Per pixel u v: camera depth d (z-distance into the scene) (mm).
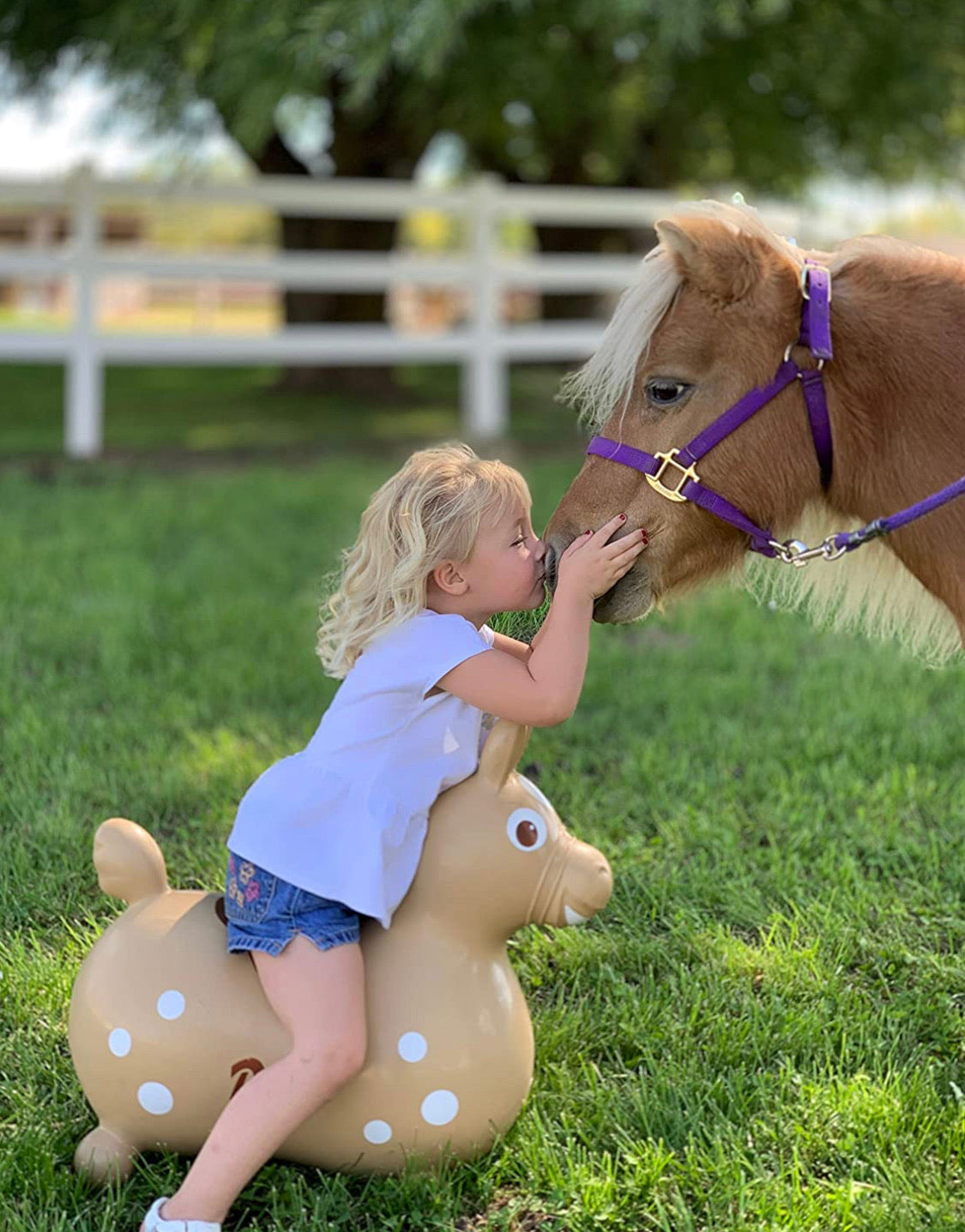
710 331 2619
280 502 8469
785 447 2668
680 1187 2523
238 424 12039
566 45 11578
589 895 2490
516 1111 2559
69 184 9891
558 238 16109
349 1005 2350
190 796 4207
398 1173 2498
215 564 6918
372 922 2490
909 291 2678
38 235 22078
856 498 2742
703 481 2662
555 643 2484
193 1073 2424
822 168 14445
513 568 2553
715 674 5508
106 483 9031
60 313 27906
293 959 2359
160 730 4746
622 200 11531
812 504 2799
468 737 2551
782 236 2828
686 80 12492
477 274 11117
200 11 9164
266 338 10508
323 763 2471
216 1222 2271
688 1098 2734
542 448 10719
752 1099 2768
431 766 2492
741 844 3941
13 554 6883
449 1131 2457
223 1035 2418
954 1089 2789
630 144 14648
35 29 11008
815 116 13484
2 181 9930
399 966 2443
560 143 14828
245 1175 2285
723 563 2814
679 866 3836
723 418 2639
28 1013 3018
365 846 2398
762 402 2633
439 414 12742
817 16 11703
